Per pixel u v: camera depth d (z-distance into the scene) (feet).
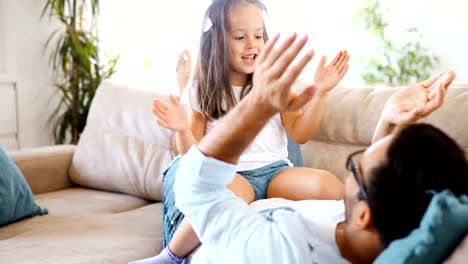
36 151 7.44
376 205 2.08
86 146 7.42
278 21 12.26
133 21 13.10
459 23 10.46
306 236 2.39
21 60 11.17
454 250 2.05
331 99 5.60
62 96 11.80
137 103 7.32
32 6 11.30
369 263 2.28
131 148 7.07
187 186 2.59
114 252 4.75
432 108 3.01
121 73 13.00
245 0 5.09
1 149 6.18
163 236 4.84
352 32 11.57
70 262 4.44
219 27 5.06
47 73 11.71
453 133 4.54
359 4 11.48
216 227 2.55
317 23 12.10
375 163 2.11
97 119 7.56
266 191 4.75
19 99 11.20
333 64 4.89
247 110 2.18
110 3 12.91
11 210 5.72
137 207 6.73
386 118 3.19
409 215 2.03
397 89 5.22
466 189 2.00
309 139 5.45
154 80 12.77
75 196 6.98
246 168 4.79
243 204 2.65
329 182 4.45
